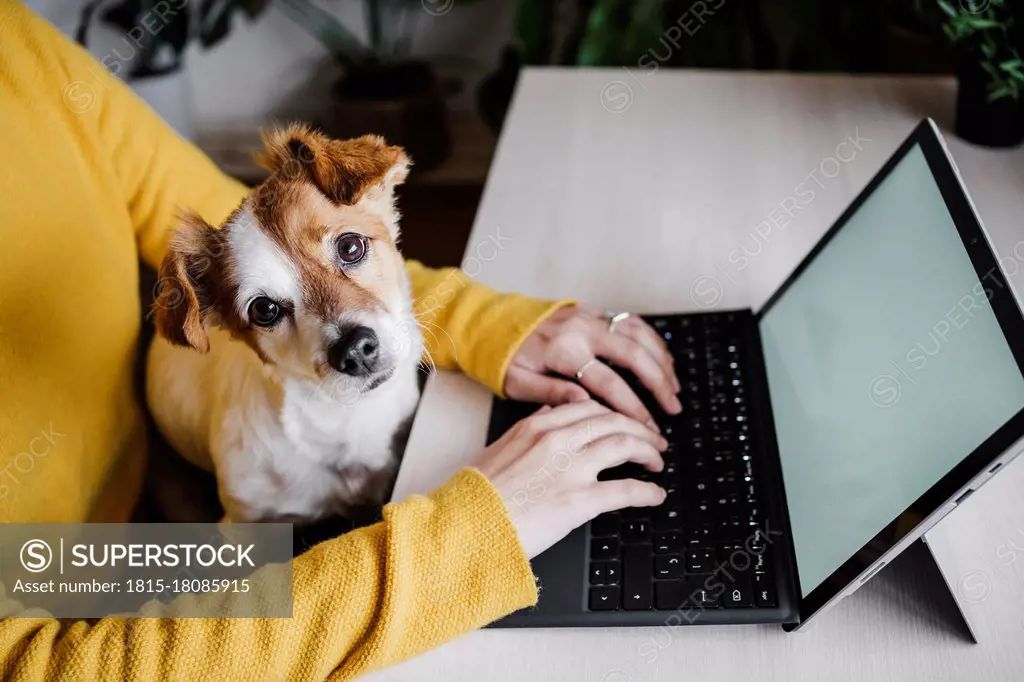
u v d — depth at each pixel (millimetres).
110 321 939
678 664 616
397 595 624
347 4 2209
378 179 753
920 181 701
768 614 628
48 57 918
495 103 2117
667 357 847
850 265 762
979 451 528
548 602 658
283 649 621
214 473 1025
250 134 2383
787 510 702
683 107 1199
